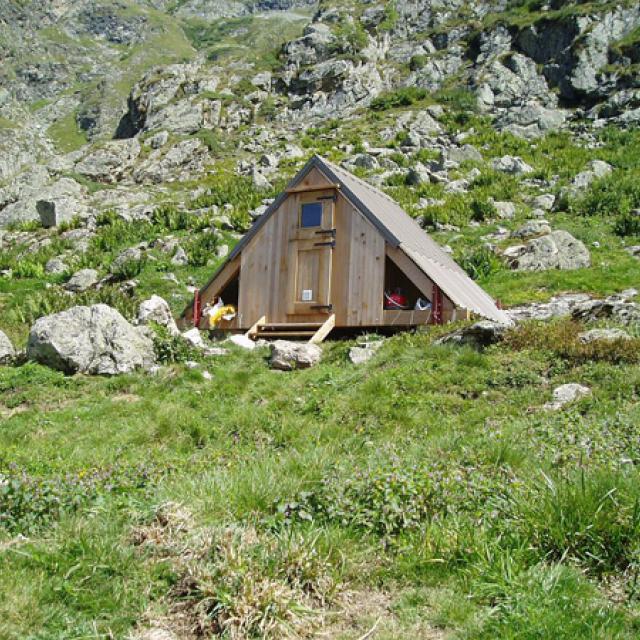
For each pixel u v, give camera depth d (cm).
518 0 6506
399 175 3506
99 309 1312
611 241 2462
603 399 873
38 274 2552
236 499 537
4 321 1866
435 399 968
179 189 4009
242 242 1684
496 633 385
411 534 497
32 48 11919
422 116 4919
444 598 429
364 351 1255
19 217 3728
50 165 4584
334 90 5862
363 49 6294
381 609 432
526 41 5728
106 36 12888
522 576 425
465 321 1350
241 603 408
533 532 475
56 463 763
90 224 3219
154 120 5497
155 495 559
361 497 536
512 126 4650
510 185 3247
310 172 1641
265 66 6506
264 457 698
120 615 415
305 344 1330
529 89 5378
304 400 1035
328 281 1569
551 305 1778
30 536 514
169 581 450
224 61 6675
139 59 11519
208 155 4734
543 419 815
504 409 898
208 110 5528
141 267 2344
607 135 4256
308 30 6731
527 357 1077
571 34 5497
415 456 695
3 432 970
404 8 6975
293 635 399
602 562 449
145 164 4572
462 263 2188
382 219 1541
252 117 5647
